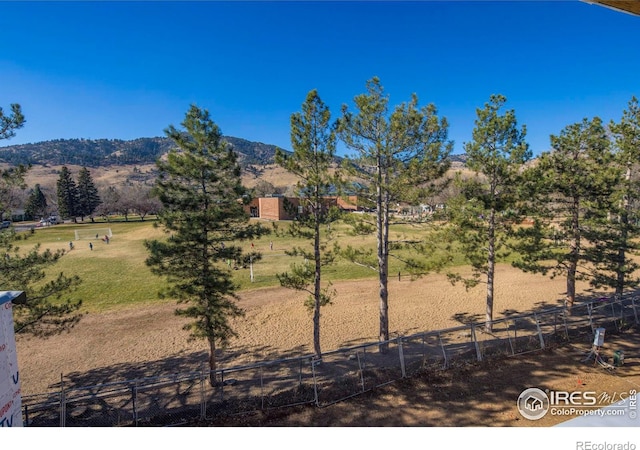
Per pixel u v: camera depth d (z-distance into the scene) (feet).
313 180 41.09
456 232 48.08
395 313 62.69
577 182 49.83
